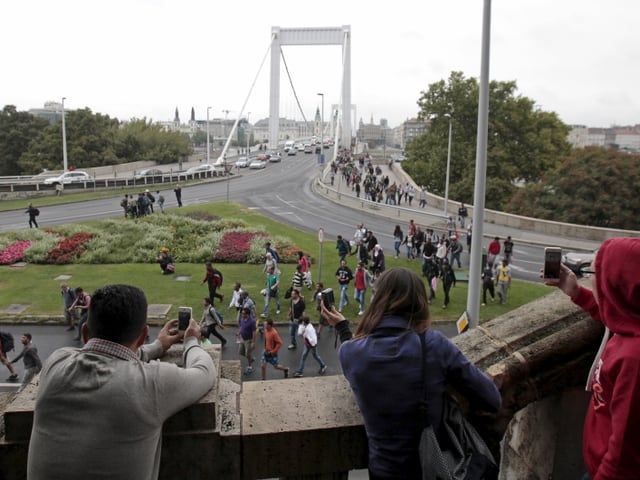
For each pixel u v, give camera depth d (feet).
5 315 73.05
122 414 7.16
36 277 94.12
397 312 8.64
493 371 9.93
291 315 62.39
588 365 10.52
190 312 9.82
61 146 288.30
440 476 7.52
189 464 8.78
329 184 219.00
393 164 273.13
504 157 209.36
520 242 131.34
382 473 8.22
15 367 58.65
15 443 8.32
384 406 8.17
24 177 220.43
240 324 55.62
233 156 400.26
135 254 107.76
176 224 128.67
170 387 7.63
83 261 104.06
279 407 9.73
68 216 144.66
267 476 9.21
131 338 7.88
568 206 167.53
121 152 315.58
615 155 168.96
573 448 10.72
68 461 7.04
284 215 152.56
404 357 8.20
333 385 10.52
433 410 8.17
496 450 10.23
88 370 7.41
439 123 222.89
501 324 11.29
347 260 106.22
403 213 163.63
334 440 9.28
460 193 205.98
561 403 10.63
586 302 9.68
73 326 69.15
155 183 214.48
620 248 7.57
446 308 78.28
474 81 216.33
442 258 85.20
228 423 9.04
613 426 7.19
